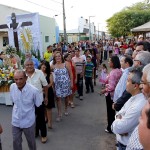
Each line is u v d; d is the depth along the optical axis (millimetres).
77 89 9078
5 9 23766
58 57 6742
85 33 51156
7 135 5945
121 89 4164
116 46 18250
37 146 5277
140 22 43969
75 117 7094
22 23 12750
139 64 3445
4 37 23734
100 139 5539
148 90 2248
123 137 2875
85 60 9828
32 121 4211
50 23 19172
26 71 5371
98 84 11961
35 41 12773
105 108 7902
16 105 4125
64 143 5391
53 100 6137
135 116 2666
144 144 1327
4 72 8984
